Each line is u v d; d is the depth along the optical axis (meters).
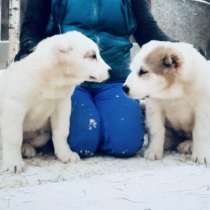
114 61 1.74
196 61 1.55
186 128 1.70
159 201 1.19
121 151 1.63
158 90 1.52
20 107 1.47
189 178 1.38
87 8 1.72
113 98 1.68
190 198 1.21
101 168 1.50
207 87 1.54
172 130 1.75
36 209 1.13
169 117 1.65
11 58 3.25
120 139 1.61
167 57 1.50
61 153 1.58
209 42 5.30
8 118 1.46
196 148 1.59
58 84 1.48
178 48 1.54
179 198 1.21
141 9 1.83
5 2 4.40
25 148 1.62
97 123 1.62
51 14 1.73
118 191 1.25
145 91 1.51
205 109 1.55
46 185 1.30
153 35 1.83
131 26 1.79
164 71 1.51
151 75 1.51
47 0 1.76
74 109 1.62
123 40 1.78
